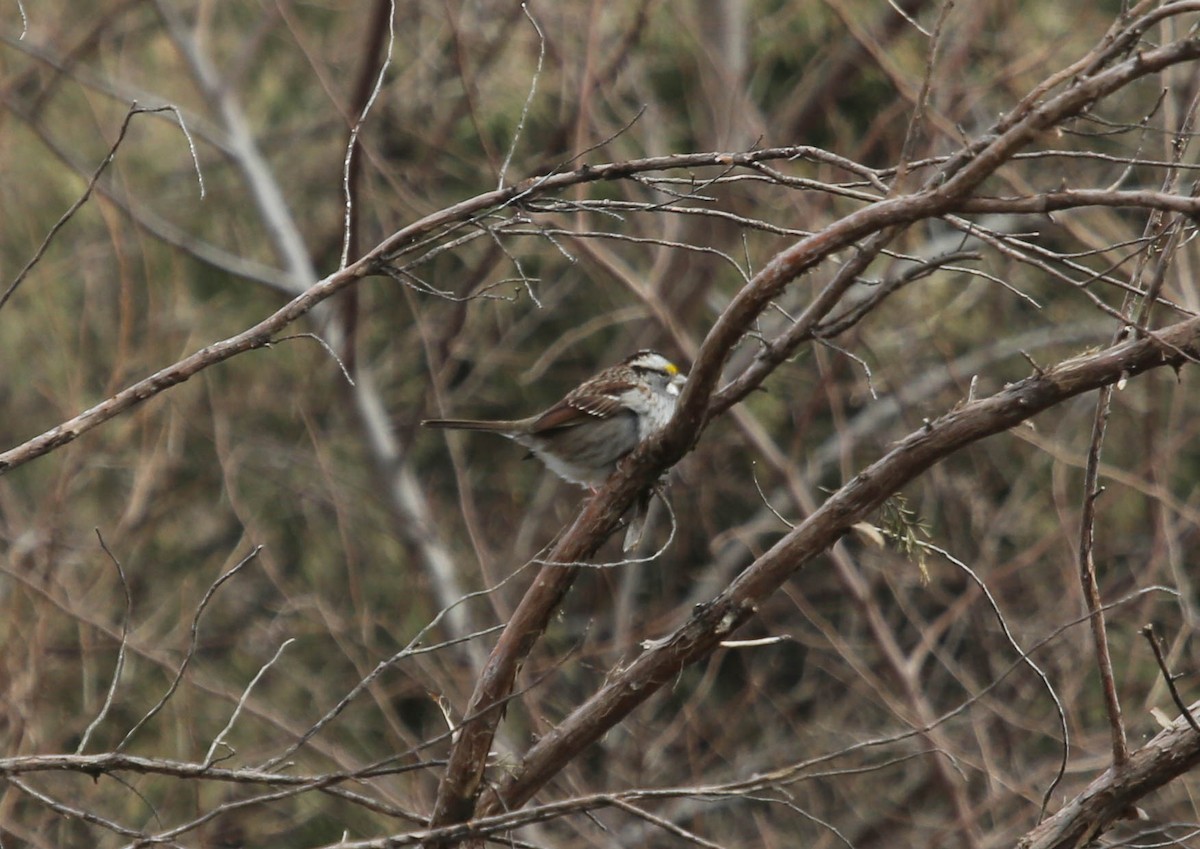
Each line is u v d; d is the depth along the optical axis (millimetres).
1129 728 12773
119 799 13750
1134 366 5523
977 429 5734
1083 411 15938
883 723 15758
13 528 14711
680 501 17031
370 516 17188
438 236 5898
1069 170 14430
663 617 15398
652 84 17828
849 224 5051
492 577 14656
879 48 13469
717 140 14898
